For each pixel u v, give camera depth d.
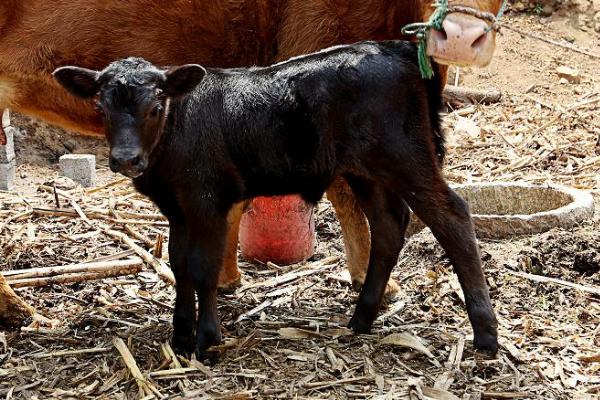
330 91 5.75
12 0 6.86
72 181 10.56
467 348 6.12
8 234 8.67
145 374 5.81
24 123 11.98
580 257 7.45
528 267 7.48
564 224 7.99
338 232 8.94
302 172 5.86
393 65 5.78
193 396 5.51
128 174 5.33
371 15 6.73
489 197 8.86
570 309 6.82
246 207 7.25
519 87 13.98
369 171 5.86
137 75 5.36
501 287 7.14
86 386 5.79
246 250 8.19
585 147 11.20
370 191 6.27
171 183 5.71
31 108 7.25
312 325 6.56
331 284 7.59
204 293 5.83
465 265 5.89
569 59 14.82
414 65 5.86
